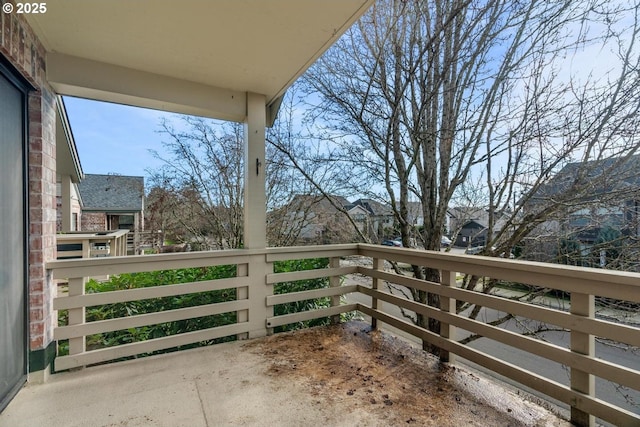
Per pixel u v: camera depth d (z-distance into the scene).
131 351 2.37
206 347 2.63
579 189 3.41
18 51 1.68
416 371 2.24
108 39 2.06
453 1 3.78
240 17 1.86
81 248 6.34
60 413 1.72
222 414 1.73
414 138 4.22
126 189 14.84
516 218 3.98
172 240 5.98
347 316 4.19
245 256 2.83
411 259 2.64
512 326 4.51
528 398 2.25
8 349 1.77
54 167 2.31
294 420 1.68
